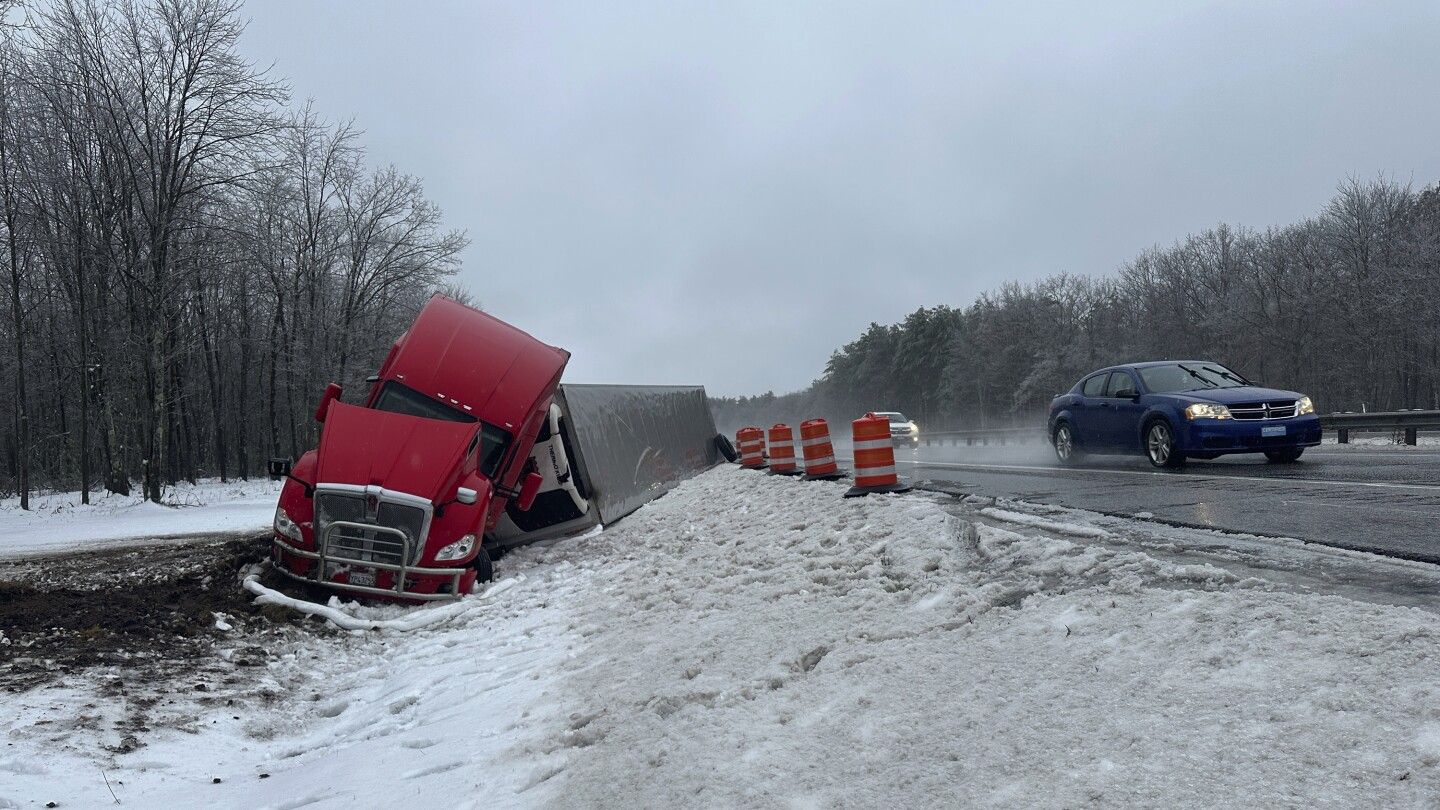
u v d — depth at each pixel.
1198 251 61.28
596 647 7.07
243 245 33.69
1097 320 73.00
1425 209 45.94
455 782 4.57
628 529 14.34
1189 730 3.25
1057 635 4.58
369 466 10.31
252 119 31.97
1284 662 3.62
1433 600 4.57
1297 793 2.73
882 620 5.70
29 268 35.38
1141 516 8.64
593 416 15.40
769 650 5.67
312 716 6.81
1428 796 2.57
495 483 11.49
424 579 10.16
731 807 3.46
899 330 104.81
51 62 28.75
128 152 29.67
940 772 3.38
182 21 30.16
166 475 40.50
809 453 15.72
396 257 49.19
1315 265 51.78
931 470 18.91
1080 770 3.14
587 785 4.03
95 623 8.44
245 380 51.16
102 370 31.73
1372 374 49.03
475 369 11.90
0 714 5.75
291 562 10.52
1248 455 16.09
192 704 6.54
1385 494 9.30
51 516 25.09
